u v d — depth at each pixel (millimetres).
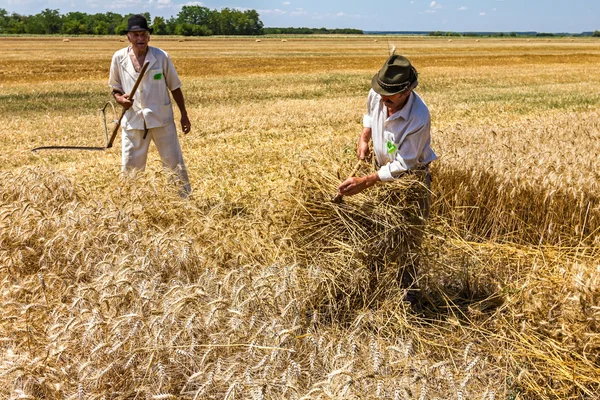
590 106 17578
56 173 6156
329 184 4625
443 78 27266
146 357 3227
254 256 4727
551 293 4188
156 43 63875
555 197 5902
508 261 5461
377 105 4402
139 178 5836
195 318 3355
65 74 28266
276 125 13820
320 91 22031
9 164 9820
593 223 5777
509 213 6133
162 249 4402
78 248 4516
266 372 2990
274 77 27422
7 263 4539
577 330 3748
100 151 11031
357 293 4418
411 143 4227
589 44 73938
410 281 4688
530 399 3566
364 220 4457
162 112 6633
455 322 4250
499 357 3779
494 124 13016
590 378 3566
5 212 4965
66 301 4086
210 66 33781
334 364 3303
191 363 3205
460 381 3211
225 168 9367
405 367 3104
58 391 3111
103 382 3156
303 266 4523
